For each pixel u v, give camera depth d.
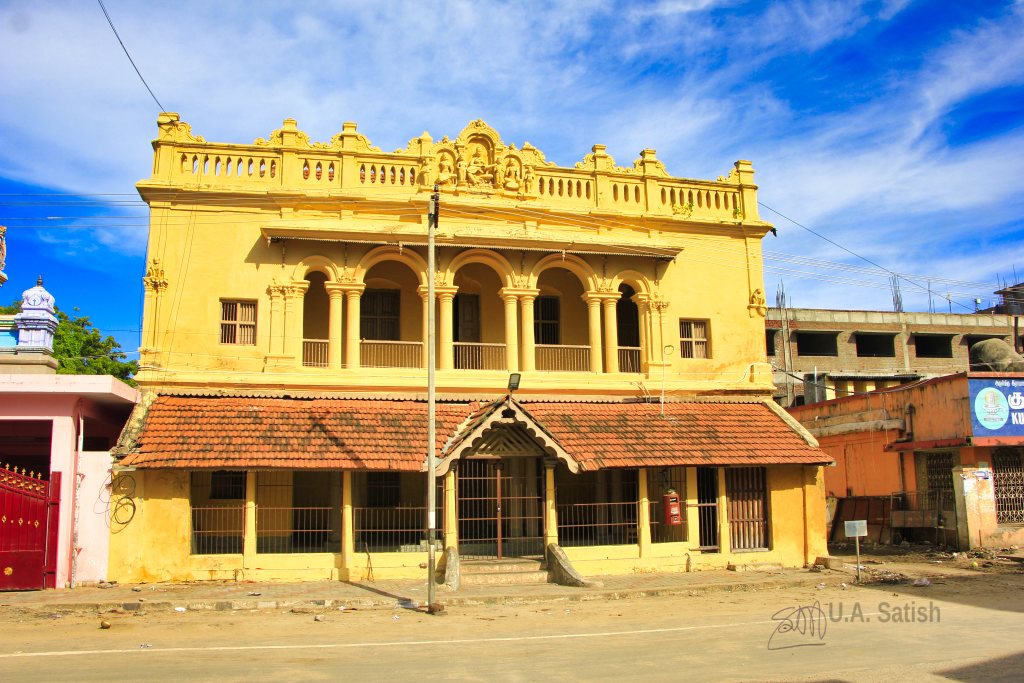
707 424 21.44
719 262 23.81
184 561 17.77
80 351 32.09
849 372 39.69
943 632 12.77
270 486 18.88
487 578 17.97
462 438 18.31
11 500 16.88
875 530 25.73
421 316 23.33
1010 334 41.81
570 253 22.16
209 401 19.44
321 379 20.31
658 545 20.25
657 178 23.73
